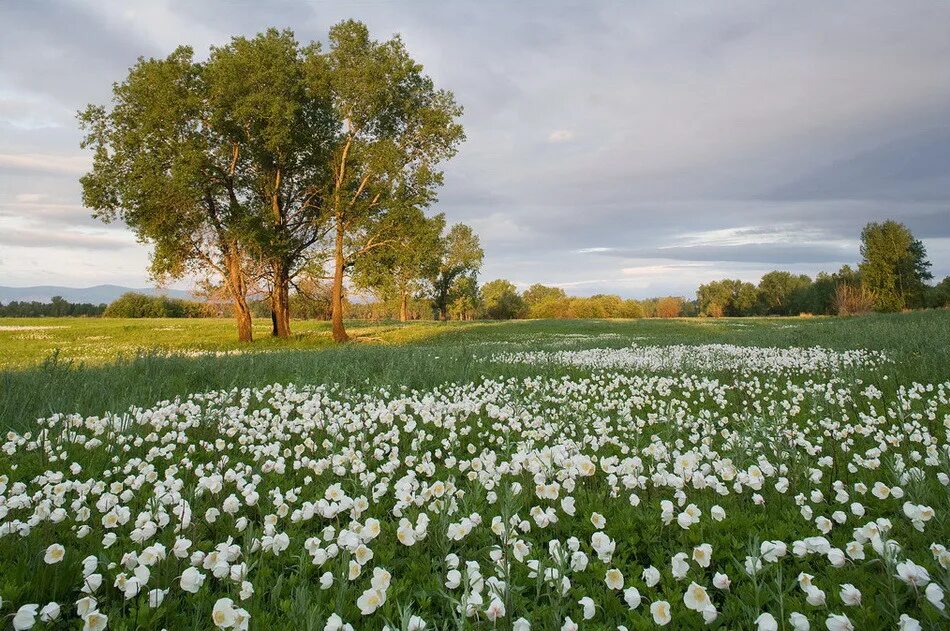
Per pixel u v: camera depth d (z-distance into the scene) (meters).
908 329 16.23
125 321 56.28
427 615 2.49
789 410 6.90
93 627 2.23
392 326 48.62
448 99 34.97
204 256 33.31
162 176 29.48
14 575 2.72
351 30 32.94
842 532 3.30
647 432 6.16
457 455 5.56
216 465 4.97
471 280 88.56
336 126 36.38
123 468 4.83
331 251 36.41
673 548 3.12
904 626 2.05
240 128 32.12
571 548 2.90
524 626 2.15
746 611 2.32
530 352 16.80
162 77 30.28
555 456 4.21
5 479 3.79
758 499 3.62
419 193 34.28
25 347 27.92
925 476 3.69
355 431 6.03
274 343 32.41
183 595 2.74
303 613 2.28
